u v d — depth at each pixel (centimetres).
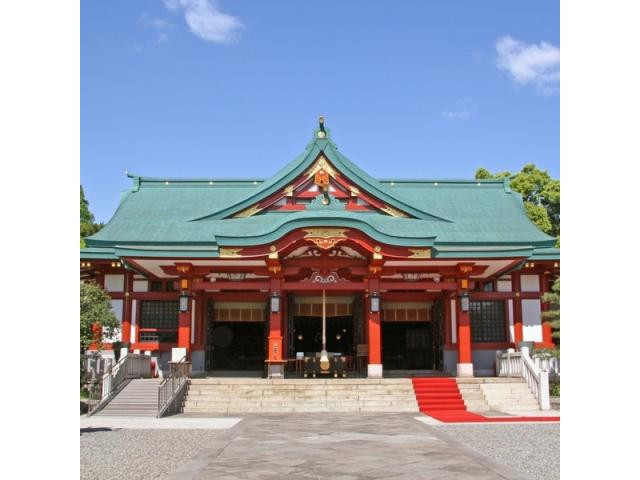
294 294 3180
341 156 3055
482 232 3253
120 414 2261
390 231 2941
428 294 3178
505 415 2216
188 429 1848
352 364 3166
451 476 1096
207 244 2867
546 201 5062
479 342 3166
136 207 3484
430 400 2444
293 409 2392
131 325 3136
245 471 1148
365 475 1106
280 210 3092
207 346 3106
